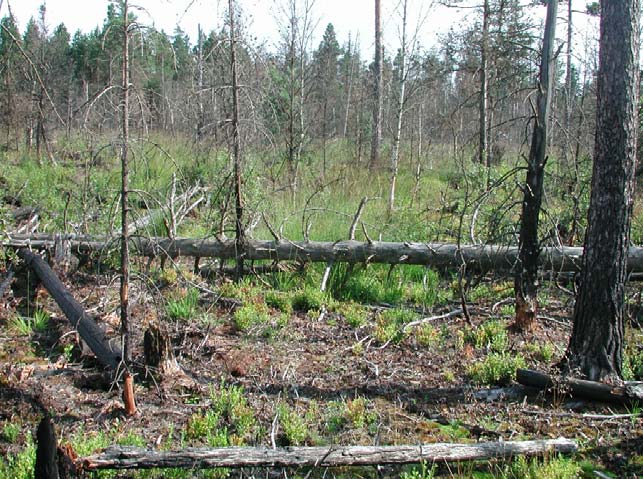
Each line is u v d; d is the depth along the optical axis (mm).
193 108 11797
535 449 4719
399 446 4598
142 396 5750
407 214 12539
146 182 10977
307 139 16391
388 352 7129
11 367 6102
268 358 6844
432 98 23844
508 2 13078
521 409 5676
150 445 4926
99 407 5586
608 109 5453
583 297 5855
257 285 9266
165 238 9344
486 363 6352
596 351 5812
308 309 8578
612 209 5590
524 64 7941
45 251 9094
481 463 4715
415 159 21531
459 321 8242
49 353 6766
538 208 7352
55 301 7707
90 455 4238
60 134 18516
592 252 5750
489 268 9141
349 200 14438
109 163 11273
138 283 8719
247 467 4590
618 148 5488
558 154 13141
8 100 17266
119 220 10016
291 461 4430
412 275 9781
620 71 5344
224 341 7250
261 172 11031
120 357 6090
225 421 5359
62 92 21172
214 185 11430
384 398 5977
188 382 5992
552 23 6902
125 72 4848
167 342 6117
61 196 12469
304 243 9367
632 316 8266
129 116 5145
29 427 5219
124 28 4766
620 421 5395
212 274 9773
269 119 12602
